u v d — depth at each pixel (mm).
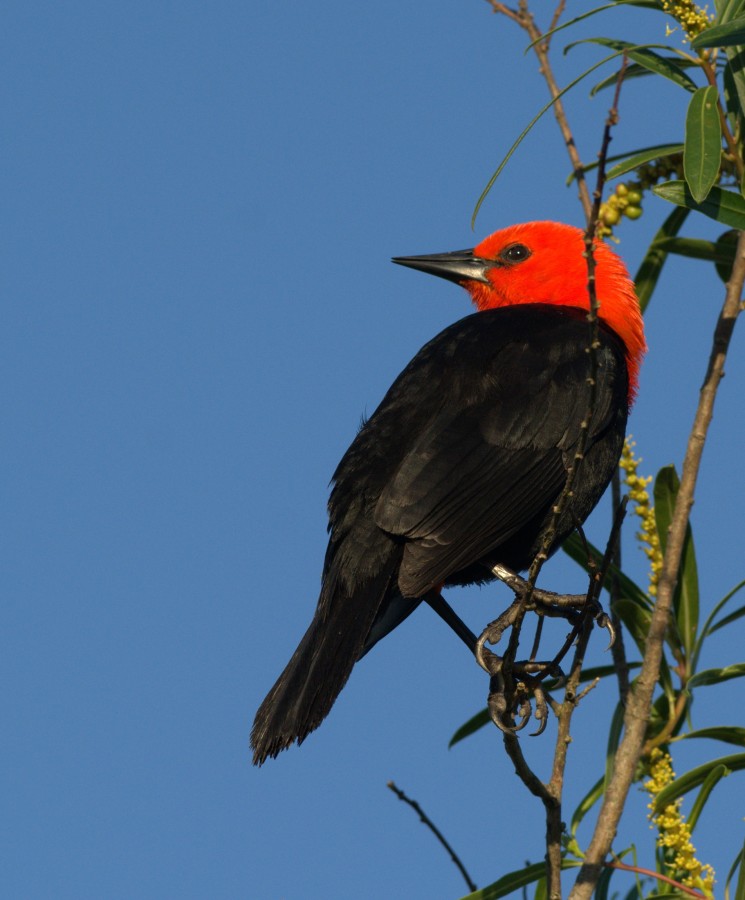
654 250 12602
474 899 9695
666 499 10617
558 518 7961
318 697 9375
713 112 9570
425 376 10914
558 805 8219
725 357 9430
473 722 11555
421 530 9898
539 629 8344
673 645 10797
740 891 9352
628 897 10109
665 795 9523
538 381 10703
